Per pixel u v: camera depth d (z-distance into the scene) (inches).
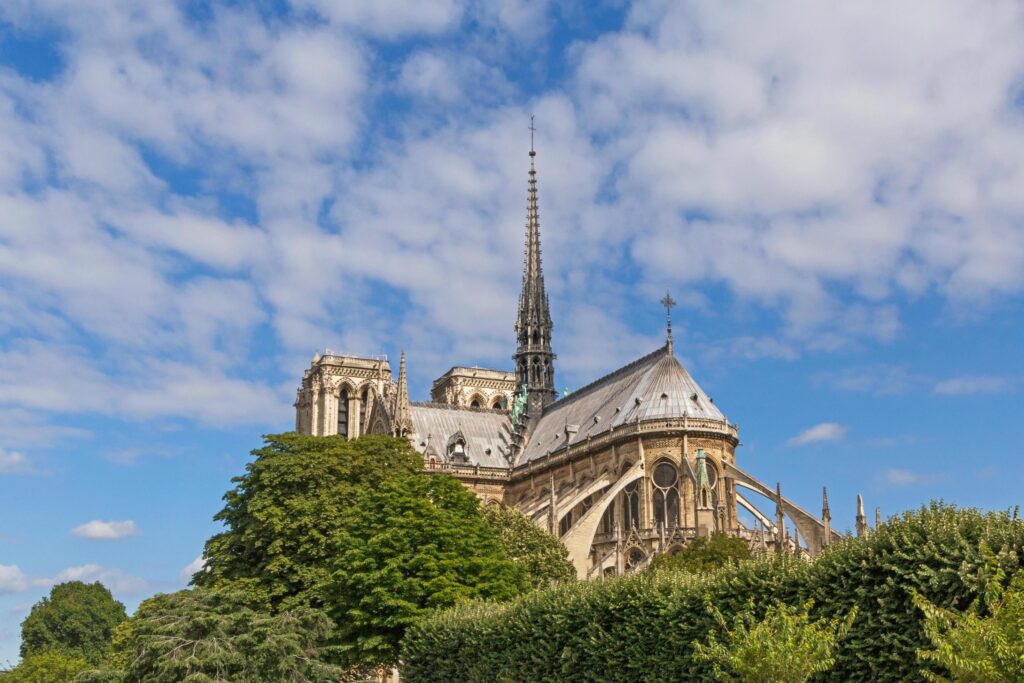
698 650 1897.1
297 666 2573.8
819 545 4842.5
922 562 1697.8
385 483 3545.8
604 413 6102.4
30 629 6889.8
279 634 2588.6
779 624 1673.2
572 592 2450.8
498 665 2522.1
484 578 3344.0
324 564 3555.6
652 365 5969.5
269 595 3489.2
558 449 6220.5
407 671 2847.0
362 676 3420.3
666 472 5462.6
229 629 2514.8
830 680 1796.3
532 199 7514.8
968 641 1339.8
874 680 1723.7
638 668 2145.7
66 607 6948.8
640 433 5506.9
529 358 7244.1
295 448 3900.1
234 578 3634.4
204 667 2390.5
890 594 1736.0
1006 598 1360.7
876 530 1854.1
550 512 5211.6
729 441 5526.6
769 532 4830.2
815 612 1873.8
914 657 1670.8
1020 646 1294.3
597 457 5861.2
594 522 5182.1
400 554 3248.0
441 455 6894.7
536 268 7406.5
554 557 4306.1
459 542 3331.7
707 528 4896.7
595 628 2282.2
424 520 3307.1
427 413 7150.6
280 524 3570.4
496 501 6668.3
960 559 1643.7
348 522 3476.9
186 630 2477.9
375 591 3147.1
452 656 2704.2
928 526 1731.1
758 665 1604.3
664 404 5620.1
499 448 7086.6
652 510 5418.3
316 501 3668.8
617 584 2298.2
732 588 2033.7
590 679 2267.5
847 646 1761.8
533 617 2469.2
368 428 7421.3
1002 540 1620.3
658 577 2249.0
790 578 1946.4
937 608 1444.4
